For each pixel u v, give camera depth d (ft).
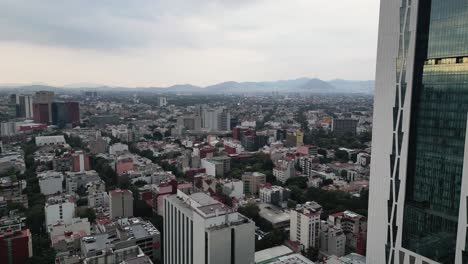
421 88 483.10
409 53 488.85
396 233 520.01
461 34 437.99
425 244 484.33
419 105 486.38
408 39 489.67
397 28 501.97
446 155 456.04
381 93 528.63
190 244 620.08
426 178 480.64
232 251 579.48
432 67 469.57
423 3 475.31
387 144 525.34
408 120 495.00
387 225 532.73
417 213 491.72
